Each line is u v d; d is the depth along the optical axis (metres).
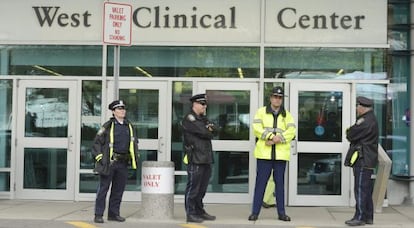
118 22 9.15
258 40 11.97
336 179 11.66
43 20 12.29
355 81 11.77
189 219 9.36
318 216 10.26
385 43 11.80
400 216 10.31
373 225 9.29
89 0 12.25
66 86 12.17
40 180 12.12
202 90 12.02
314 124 11.76
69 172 12.05
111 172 9.18
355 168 9.27
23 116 12.20
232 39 12.02
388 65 12.03
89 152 12.09
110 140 9.16
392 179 12.08
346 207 11.49
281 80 11.85
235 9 12.03
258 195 9.67
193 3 12.09
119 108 9.27
